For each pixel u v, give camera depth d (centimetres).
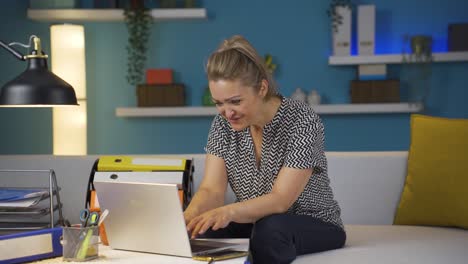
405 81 543
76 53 465
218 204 208
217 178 212
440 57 523
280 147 204
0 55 417
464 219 245
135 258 165
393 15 543
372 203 263
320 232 204
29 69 188
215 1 548
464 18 539
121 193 167
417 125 262
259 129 205
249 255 172
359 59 525
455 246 217
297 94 536
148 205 164
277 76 550
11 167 268
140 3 517
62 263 159
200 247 172
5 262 155
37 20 504
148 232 168
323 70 547
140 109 530
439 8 541
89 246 162
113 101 551
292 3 546
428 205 252
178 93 531
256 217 189
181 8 530
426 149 255
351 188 264
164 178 216
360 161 265
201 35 550
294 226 196
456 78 541
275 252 192
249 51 186
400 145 546
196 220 179
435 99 543
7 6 445
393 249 212
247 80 182
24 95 181
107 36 548
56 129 467
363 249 212
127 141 554
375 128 548
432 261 198
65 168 267
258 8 548
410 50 531
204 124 554
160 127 555
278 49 548
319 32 545
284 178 197
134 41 528
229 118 185
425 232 240
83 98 469
